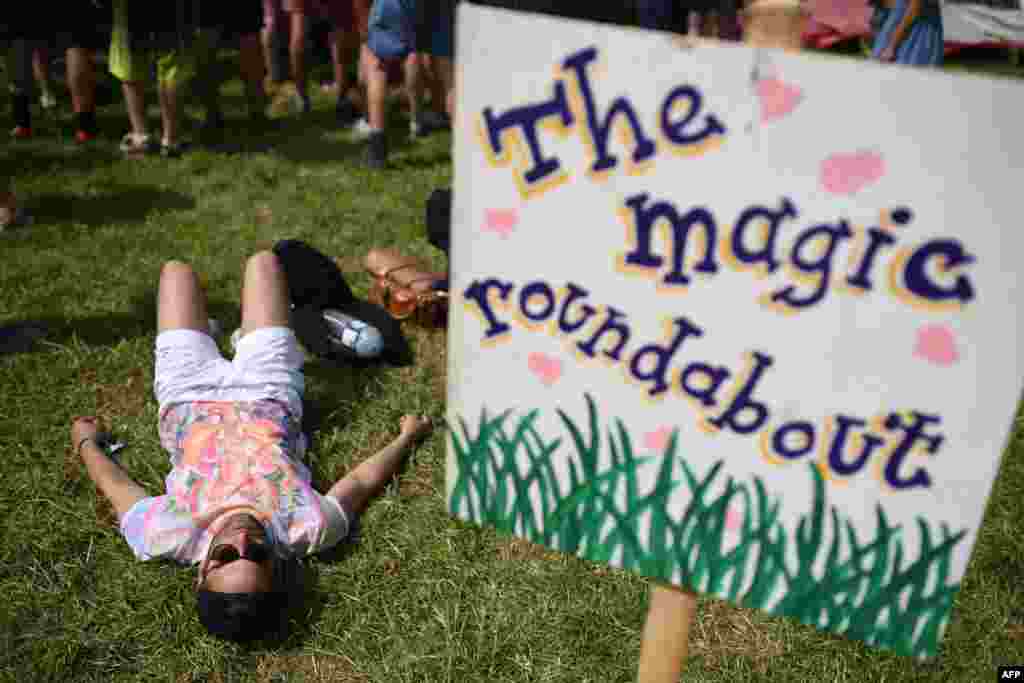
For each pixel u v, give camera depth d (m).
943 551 1.16
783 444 1.18
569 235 1.18
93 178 5.11
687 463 1.25
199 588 2.34
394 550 2.67
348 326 3.48
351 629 2.43
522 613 2.47
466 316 1.30
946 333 1.05
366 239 4.51
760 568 1.28
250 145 5.81
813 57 0.97
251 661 2.36
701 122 1.04
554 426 1.31
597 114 1.09
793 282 1.09
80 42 5.50
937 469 1.12
